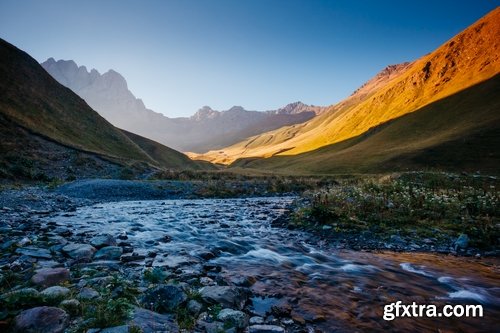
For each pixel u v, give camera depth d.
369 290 8.75
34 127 59.88
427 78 152.88
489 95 105.88
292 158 166.75
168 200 32.34
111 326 5.29
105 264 9.30
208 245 12.93
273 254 12.26
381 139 119.38
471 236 14.68
